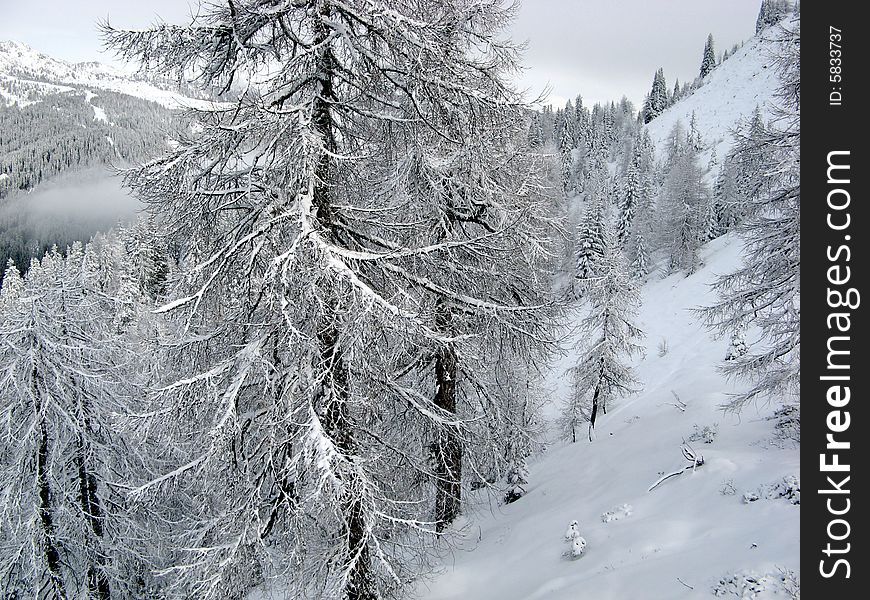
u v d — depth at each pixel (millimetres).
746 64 150250
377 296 5914
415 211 9477
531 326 10797
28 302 12797
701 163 111562
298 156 6426
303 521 6922
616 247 28656
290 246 5953
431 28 6980
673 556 9164
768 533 8516
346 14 6836
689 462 13414
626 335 28500
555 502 15109
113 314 15461
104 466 13664
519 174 10797
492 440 11711
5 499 12469
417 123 7457
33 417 12547
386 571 7047
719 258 56250
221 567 6625
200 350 7355
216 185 7062
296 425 6629
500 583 10711
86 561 13555
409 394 8086
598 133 147875
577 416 29766
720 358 31109
